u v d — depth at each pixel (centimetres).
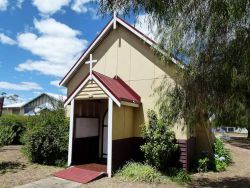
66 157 1120
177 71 736
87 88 1041
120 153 1030
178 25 591
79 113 1127
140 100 1166
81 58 1346
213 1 497
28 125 1589
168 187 841
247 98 630
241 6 480
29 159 1180
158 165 989
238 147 2144
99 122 1277
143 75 1180
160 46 685
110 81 1113
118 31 1280
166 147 988
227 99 651
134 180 893
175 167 1033
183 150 1053
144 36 1134
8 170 1015
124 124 1074
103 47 1310
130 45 1236
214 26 559
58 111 1378
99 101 1279
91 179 893
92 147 1216
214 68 646
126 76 1220
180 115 750
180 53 657
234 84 598
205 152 1206
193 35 615
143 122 1141
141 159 1112
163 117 802
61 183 859
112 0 518
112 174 960
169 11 545
